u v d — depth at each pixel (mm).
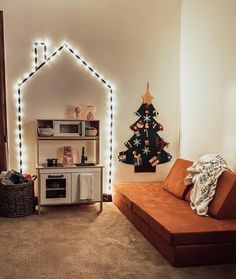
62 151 4410
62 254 2787
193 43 4316
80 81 4438
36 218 3803
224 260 2635
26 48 4250
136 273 2463
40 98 4324
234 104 3377
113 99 4559
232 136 3416
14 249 2879
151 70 4664
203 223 2770
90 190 4066
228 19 3469
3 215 3863
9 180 3852
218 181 3141
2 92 4164
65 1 4336
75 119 4227
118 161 4641
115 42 4520
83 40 4414
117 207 4297
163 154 4793
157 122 4742
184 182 3691
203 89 4051
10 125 4262
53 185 4008
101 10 4453
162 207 3279
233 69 3387
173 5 4664
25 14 4227
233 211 2924
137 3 4555
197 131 4227
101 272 2475
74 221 3695
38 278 2373
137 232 3346
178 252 2541
